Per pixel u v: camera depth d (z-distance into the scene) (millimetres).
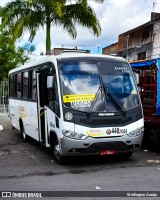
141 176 5859
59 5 14102
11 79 11930
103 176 5898
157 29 19906
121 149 6582
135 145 6734
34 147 9109
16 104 10969
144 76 8617
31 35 15008
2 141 10195
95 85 6719
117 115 6570
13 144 9633
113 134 6461
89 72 6855
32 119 8719
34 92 8445
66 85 6648
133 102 6832
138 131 6707
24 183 5500
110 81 6852
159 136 8305
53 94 6914
